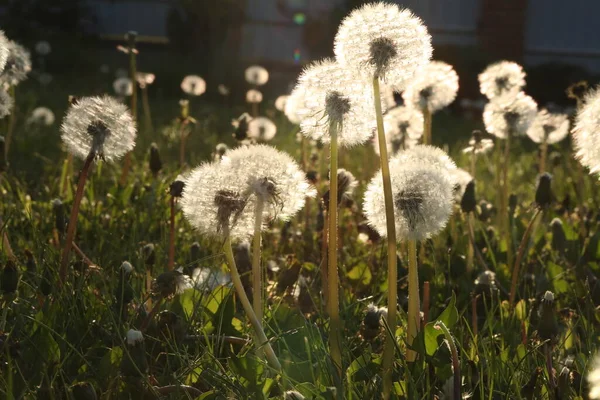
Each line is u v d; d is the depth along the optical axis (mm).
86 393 2287
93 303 3152
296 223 5160
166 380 2604
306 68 2613
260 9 25891
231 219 2459
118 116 3102
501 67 5176
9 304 3061
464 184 4586
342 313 3303
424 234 2539
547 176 3678
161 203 5043
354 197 6035
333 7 25594
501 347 3012
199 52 23953
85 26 29016
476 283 3553
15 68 4570
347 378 2512
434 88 4379
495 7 23609
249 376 2473
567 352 3166
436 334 2584
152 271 3701
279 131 10664
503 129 4676
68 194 5258
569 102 21391
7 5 27484
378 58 2438
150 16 29891
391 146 4820
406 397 2486
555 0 24766
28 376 2604
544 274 4285
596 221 5383
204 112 15047
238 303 3314
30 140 8305
